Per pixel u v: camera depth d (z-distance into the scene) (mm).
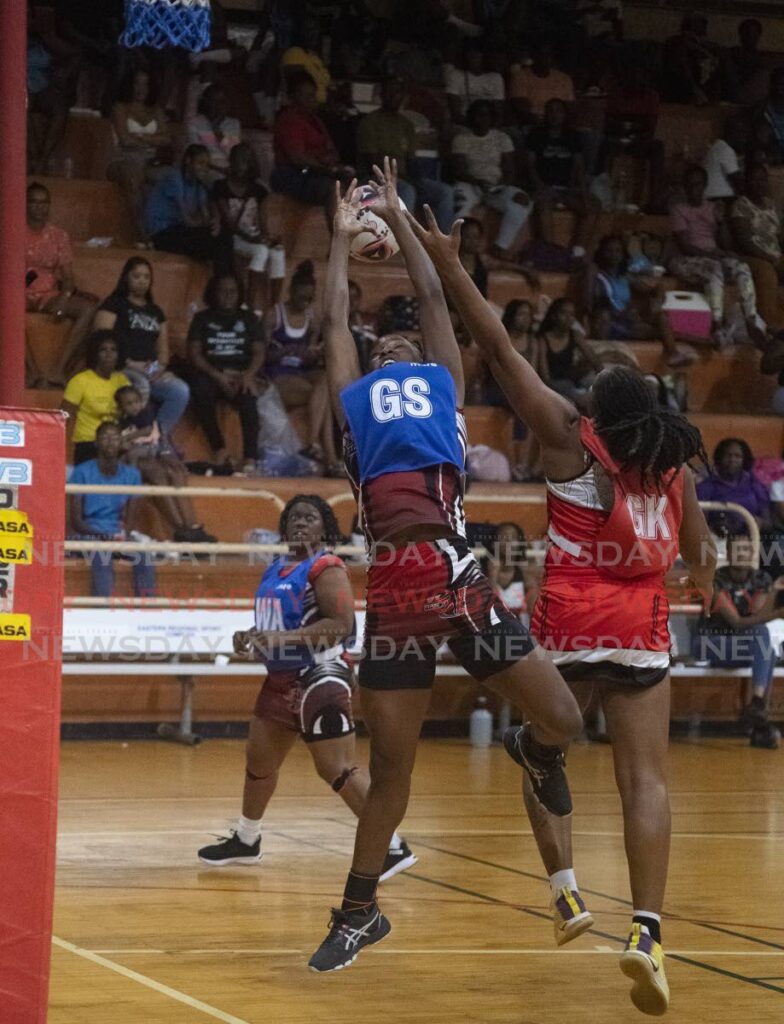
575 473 5012
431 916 6484
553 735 5039
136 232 16047
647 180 18812
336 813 9539
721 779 11602
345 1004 4988
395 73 18203
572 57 19141
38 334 14742
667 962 5707
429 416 5168
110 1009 4812
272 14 17688
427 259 5578
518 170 17797
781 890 7242
